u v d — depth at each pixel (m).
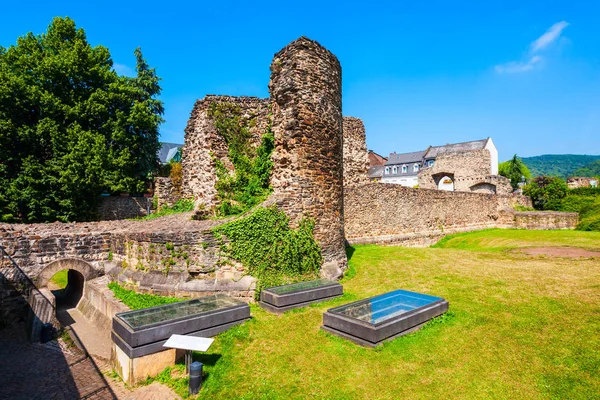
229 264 9.34
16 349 8.91
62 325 10.35
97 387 6.55
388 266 12.87
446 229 25.30
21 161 19.88
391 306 7.52
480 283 9.98
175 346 5.99
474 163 34.47
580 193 32.81
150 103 31.27
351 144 19.92
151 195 28.59
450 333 6.84
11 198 19.22
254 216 9.61
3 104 19.12
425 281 10.62
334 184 11.60
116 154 23.17
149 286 9.58
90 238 12.12
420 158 57.16
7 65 20.14
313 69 10.87
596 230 22.61
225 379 5.99
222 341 7.16
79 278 12.96
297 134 10.41
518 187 48.59
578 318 7.04
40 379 7.30
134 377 6.33
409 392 5.23
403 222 21.59
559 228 26.62
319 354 6.41
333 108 11.62
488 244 20.97
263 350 6.74
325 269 10.86
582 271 10.72
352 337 6.71
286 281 9.66
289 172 10.58
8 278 10.72
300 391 5.48
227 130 13.03
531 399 4.91
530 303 8.05
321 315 8.20
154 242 9.84
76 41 21.64
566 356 5.77
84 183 20.56
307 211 10.52
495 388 5.17
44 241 11.43
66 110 20.58
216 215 12.61
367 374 5.72
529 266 11.99
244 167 12.80
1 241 10.79
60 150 20.42
